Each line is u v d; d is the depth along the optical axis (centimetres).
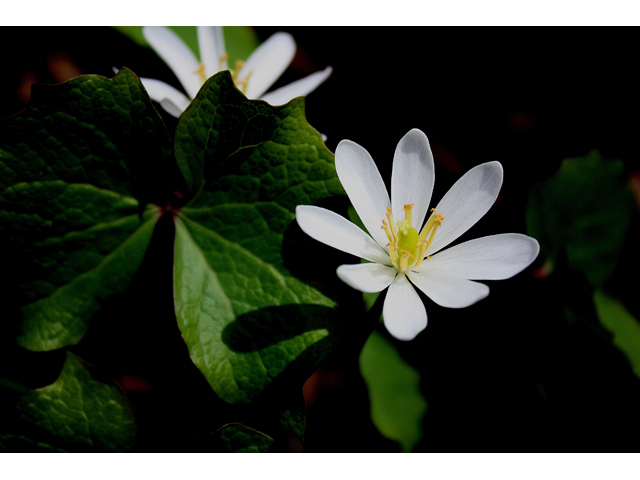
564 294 17
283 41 17
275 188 14
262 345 14
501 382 16
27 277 14
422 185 14
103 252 14
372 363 16
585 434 16
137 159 14
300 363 13
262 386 13
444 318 17
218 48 16
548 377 16
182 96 16
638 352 16
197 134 14
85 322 14
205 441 14
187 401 14
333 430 16
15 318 14
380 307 14
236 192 14
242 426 14
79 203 14
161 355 15
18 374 14
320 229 13
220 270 14
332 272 14
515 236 13
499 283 17
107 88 13
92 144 14
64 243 14
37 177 14
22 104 17
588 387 16
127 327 14
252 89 17
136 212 14
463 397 16
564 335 17
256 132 14
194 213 14
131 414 14
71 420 14
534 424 16
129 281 14
